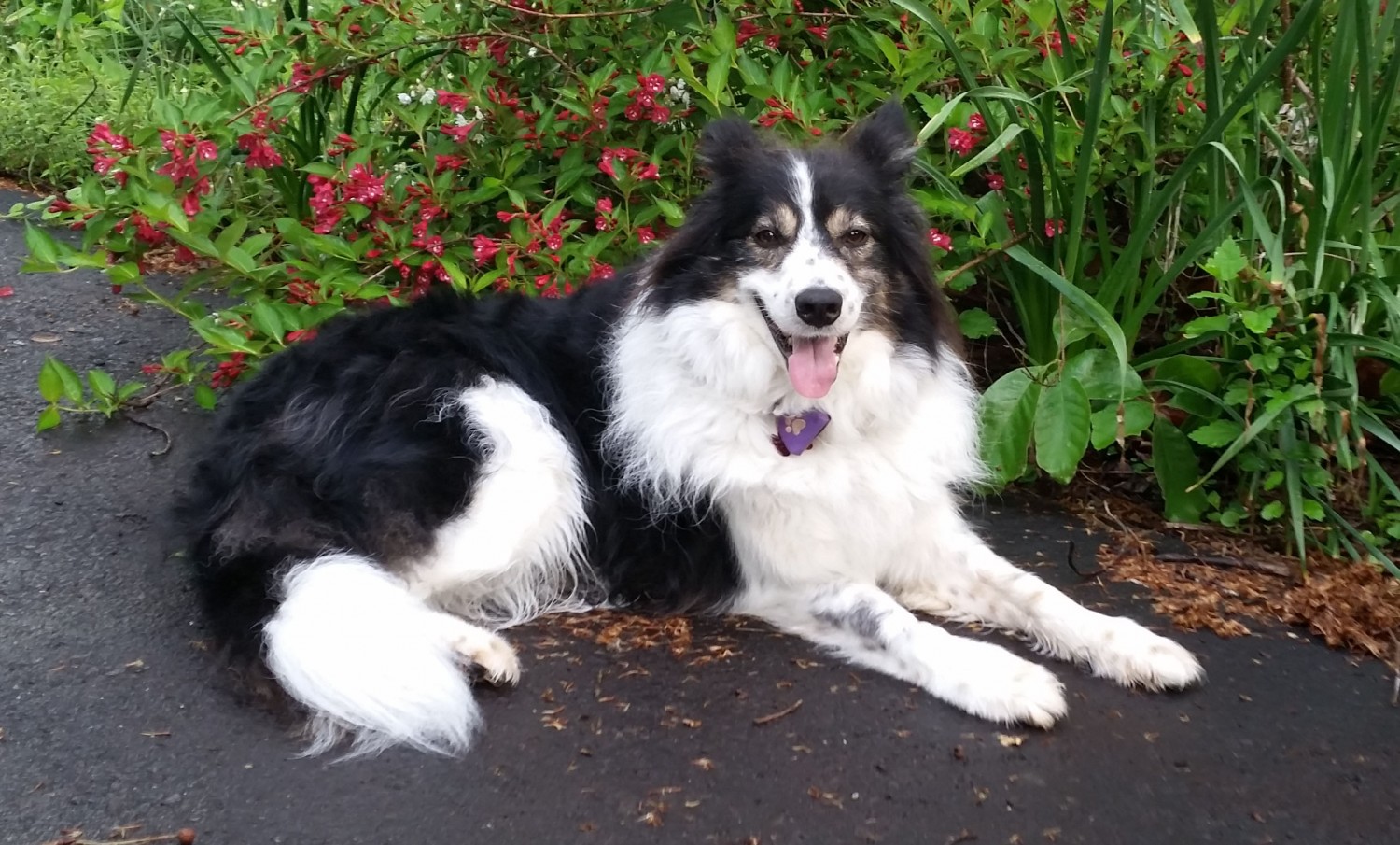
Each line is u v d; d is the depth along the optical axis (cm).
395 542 110
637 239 144
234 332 134
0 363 150
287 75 163
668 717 102
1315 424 121
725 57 137
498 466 113
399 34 154
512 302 126
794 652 111
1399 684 107
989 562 116
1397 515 125
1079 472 140
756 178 113
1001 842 91
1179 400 130
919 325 116
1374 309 130
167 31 211
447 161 147
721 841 91
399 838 91
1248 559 124
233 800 93
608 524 118
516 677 105
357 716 98
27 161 207
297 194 172
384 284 149
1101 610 117
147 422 142
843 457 113
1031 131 130
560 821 92
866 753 99
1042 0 132
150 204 132
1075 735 101
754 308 112
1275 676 108
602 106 146
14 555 119
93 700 102
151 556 120
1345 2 124
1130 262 131
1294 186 135
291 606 103
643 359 116
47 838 90
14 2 258
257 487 111
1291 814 94
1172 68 135
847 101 145
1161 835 92
